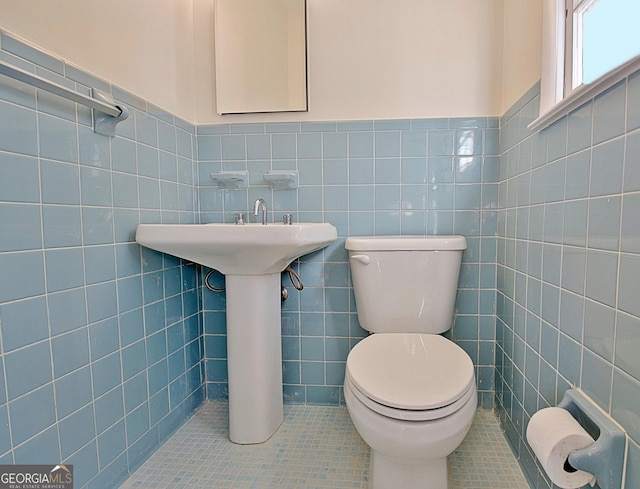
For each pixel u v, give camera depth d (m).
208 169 1.62
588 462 0.67
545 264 1.01
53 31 0.91
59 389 0.92
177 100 1.48
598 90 0.73
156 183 1.33
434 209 1.53
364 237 1.47
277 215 1.60
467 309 1.54
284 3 1.55
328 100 1.55
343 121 1.54
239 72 1.59
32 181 0.85
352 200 1.56
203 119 1.62
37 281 0.86
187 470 1.21
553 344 0.95
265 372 1.37
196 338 1.61
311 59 1.55
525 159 1.18
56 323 0.91
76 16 0.98
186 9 1.56
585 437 0.69
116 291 1.12
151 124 1.30
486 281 1.52
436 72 1.50
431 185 1.52
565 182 0.89
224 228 1.13
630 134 0.64
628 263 0.64
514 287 1.28
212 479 1.17
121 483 1.13
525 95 1.18
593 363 0.76
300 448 1.32
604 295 0.72
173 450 1.31
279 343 1.46
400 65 1.51
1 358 0.78
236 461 1.25
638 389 0.61
